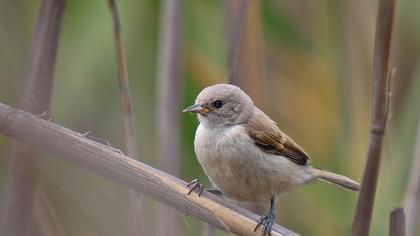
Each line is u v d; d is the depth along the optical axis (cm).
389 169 1114
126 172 707
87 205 859
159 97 1086
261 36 1141
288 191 1030
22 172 745
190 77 1230
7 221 739
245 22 1119
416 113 1124
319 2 1268
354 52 1216
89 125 1129
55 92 1124
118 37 900
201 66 1234
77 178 849
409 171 1037
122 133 1138
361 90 1209
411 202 927
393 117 1240
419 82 1154
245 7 1036
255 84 1126
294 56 1280
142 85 1234
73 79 1130
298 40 1265
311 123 1263
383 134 699
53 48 795
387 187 1098
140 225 848
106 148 704
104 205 878
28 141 675
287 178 1008
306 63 1280
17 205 742
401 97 1252
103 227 858
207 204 747
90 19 1119
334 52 1239
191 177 1203
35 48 792
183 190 739
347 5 1223
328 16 1247
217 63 1234
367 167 706
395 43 1270
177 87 1071
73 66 1128
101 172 698
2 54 903
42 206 792
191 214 743
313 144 1255
